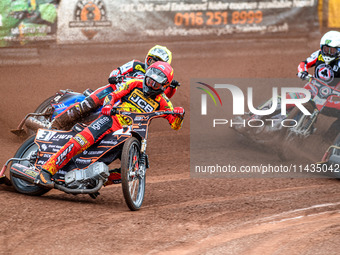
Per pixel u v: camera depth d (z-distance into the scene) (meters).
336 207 15.02
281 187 17.75
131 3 39.88
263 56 41.97
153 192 16.91
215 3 41.78
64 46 38.50
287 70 39.66
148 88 15.09
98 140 15.24
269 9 43.12
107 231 12.43
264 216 14.05
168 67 15.24
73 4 38.50
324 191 17.09
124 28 39.84
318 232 12.70
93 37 39.16
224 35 42.22
